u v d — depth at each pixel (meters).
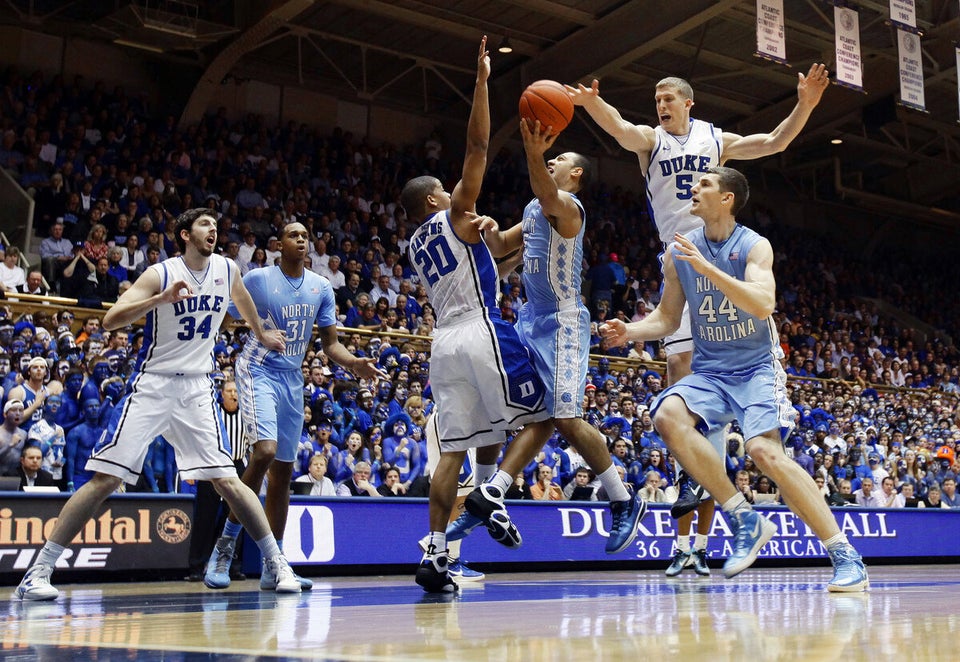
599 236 19.58
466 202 4.14
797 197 25.12
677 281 4.31
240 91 18.38
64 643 2.29
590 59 16.58
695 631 2.38
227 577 5.16
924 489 12.85
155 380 4.54
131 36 14.86
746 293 3.81
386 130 20.03
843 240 25.95
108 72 17.09
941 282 26.50
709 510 6.54
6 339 9.05
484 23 16.33
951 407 18.30
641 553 8.24
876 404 16.78
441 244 4.24
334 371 10.80
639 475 9.96
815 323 20.52
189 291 4.30
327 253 15.09
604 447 4.38
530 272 4.41
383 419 9.95
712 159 5.49
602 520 8.15
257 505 4.69
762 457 4.06
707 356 4.23
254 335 5.41
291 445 5.55
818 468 11.93
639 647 2.03
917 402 18.05
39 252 13.17
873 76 18.34
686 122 5.55
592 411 11.30
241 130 17.17
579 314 4.41
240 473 6.58
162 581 6.01
